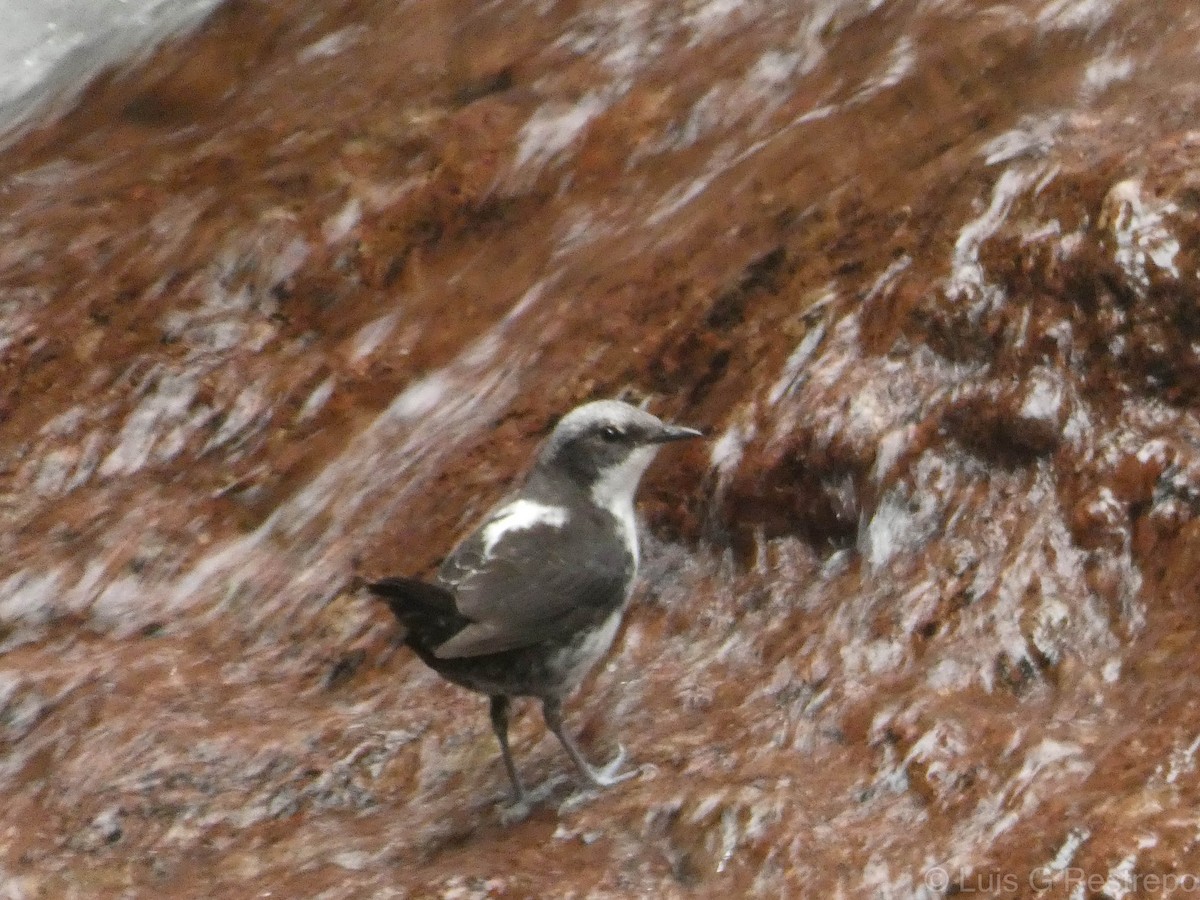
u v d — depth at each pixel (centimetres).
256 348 1434
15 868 1005
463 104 1592
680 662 1070
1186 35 1320
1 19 1962
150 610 1231
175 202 1587
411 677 1124
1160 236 1085
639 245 1345
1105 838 845
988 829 883
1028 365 1090
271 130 1650
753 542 1113
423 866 943
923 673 995
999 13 1418
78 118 1836
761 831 910
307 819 1018
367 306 1453
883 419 1103
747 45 1522
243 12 1862
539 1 1673
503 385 1280
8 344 1466
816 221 1255
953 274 1142
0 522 1330
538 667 955
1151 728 912
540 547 962
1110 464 1044
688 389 1206
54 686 1146
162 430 1381
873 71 1419
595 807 959
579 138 1496
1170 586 1000
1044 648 989
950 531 1059
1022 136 1240
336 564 1213
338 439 1323
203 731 1085
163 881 985
